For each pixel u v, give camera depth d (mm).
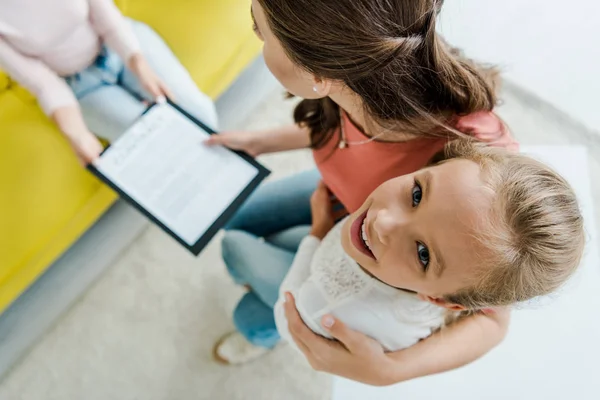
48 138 974
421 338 651
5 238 931
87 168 890
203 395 1190
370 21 439
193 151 890
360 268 648
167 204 854
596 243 987
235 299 1271
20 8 866
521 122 1424
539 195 469
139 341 1226
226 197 860
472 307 539
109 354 1212
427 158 638
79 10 933
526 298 509
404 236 529
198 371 1207
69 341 1216
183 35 1089
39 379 1186
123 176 875
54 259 1016
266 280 863
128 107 1046
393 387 942
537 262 475
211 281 1283
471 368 936
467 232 481
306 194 976
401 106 542
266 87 1348
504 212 475
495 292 497
